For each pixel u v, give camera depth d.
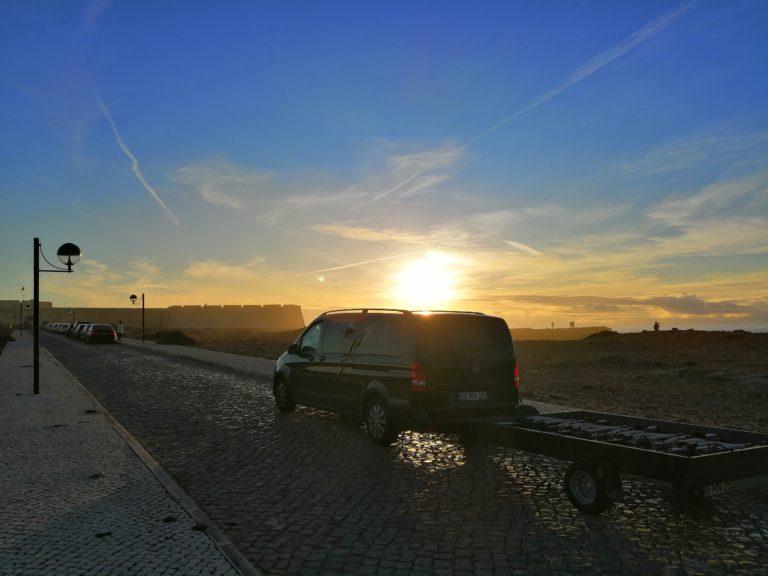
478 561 4.29
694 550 4.52
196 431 9.38
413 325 7.98
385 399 8.12
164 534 4.56
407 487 6.21
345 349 9.38
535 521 5.16
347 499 5.79
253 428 9.63
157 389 15.21
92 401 12.14
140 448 7.68
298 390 10.63
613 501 5.24
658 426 6.67
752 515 5.33
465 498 5.84
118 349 36.72
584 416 7.43
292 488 6.18
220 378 18.12
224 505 5.60
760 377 17.41
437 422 7.68
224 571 3.89
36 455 7.29
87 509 5.16
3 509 5.17
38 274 13.67
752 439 5.78
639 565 4.24
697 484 4.80
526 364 25.36
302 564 4.22
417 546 4.57
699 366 22.05
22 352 31.56
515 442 6.12
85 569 3.91
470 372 8.00
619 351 30.70
